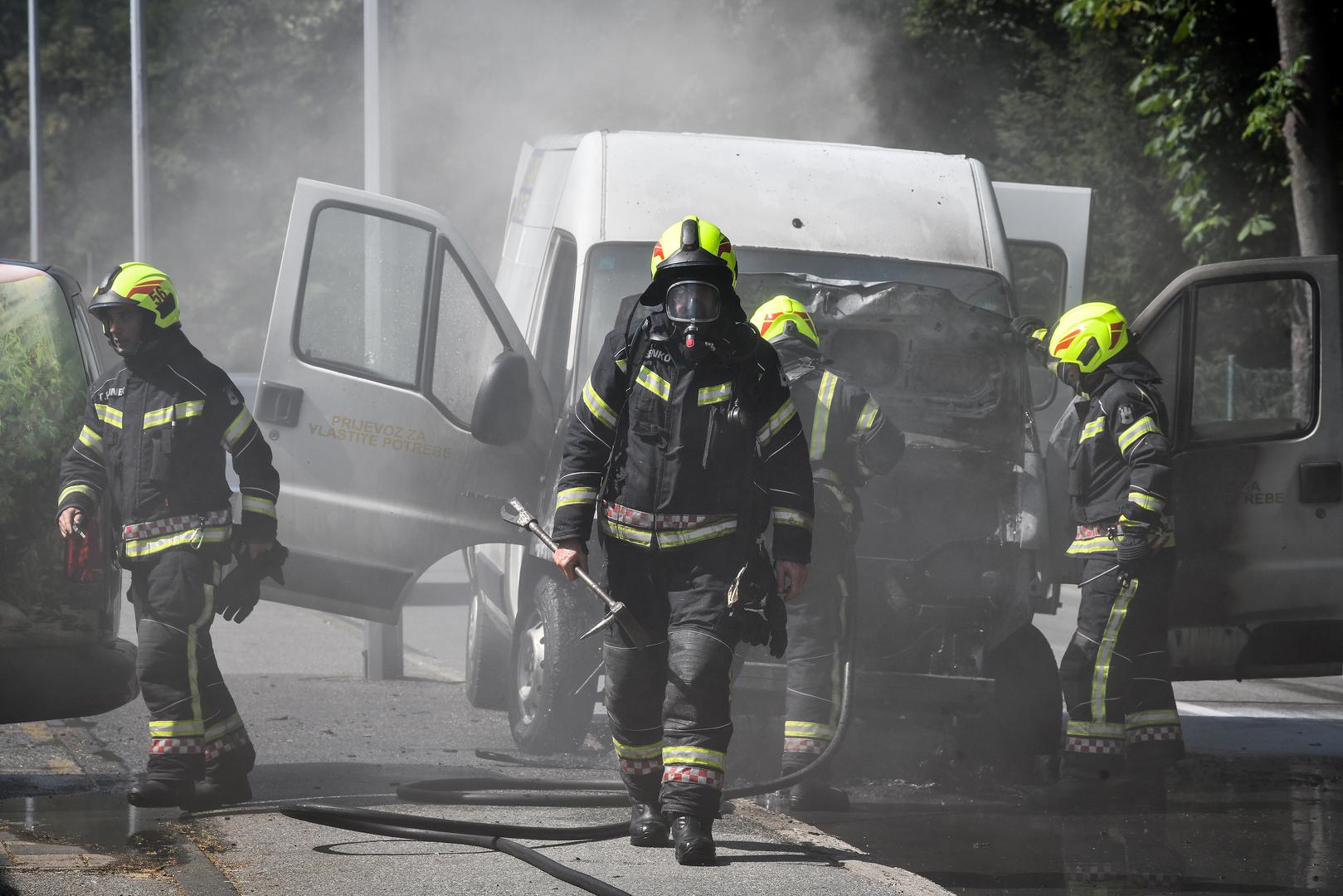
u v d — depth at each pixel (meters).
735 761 14.05
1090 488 13.24
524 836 10.02
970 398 13.98
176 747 10.71
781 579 9.58
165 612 10.73
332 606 14.05
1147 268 51.50
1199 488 14.41
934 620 13.23
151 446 10.77
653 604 9.58
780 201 15.48
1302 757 15.13
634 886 8.80
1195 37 35.16
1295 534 14.45
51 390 11.19
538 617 14.09
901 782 13.59
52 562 11.05
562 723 13.69
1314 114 30.53
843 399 11.83
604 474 9.66
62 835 10.08
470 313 14.18
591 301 14.73
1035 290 21.81
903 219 15.59
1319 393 14.52
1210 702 18.66
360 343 14.08
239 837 10.03
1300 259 14.47
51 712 11.01
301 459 13.83
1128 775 13.16
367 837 10.05
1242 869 10.69
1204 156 36.06
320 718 15.66
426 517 14.08
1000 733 14.02
